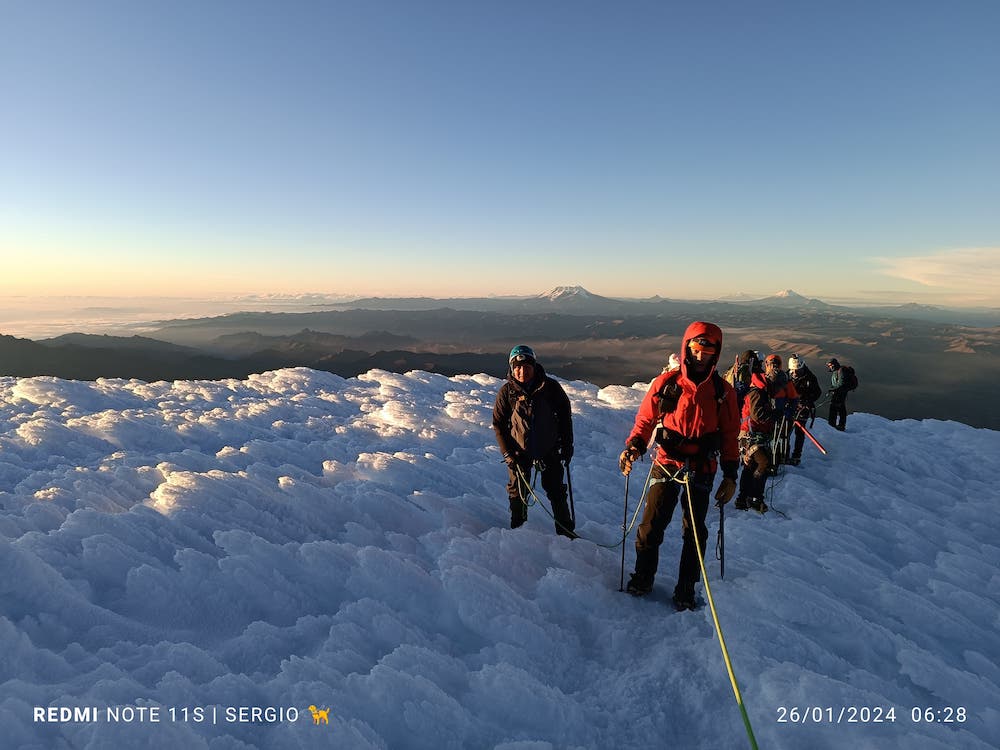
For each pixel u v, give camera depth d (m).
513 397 4.81
